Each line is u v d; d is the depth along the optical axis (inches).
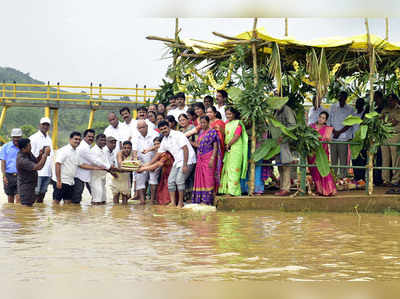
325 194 365.4
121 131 444.1
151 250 213.6
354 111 446.0
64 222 294.4
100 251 210.8
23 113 2044.8
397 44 380.2
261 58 398.6
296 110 399.5
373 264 193.0
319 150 366.6
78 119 2129.7
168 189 389.4
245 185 378.9
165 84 493.4
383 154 425.1
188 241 234.8
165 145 389.7
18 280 165.0
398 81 429.1
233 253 208.8
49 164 408.8
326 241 239.9
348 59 393.7
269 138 376.5
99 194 398.9
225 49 382.0
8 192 398.9
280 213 345.4
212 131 366.6
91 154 394.3
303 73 377.7
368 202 365.1
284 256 204.7
